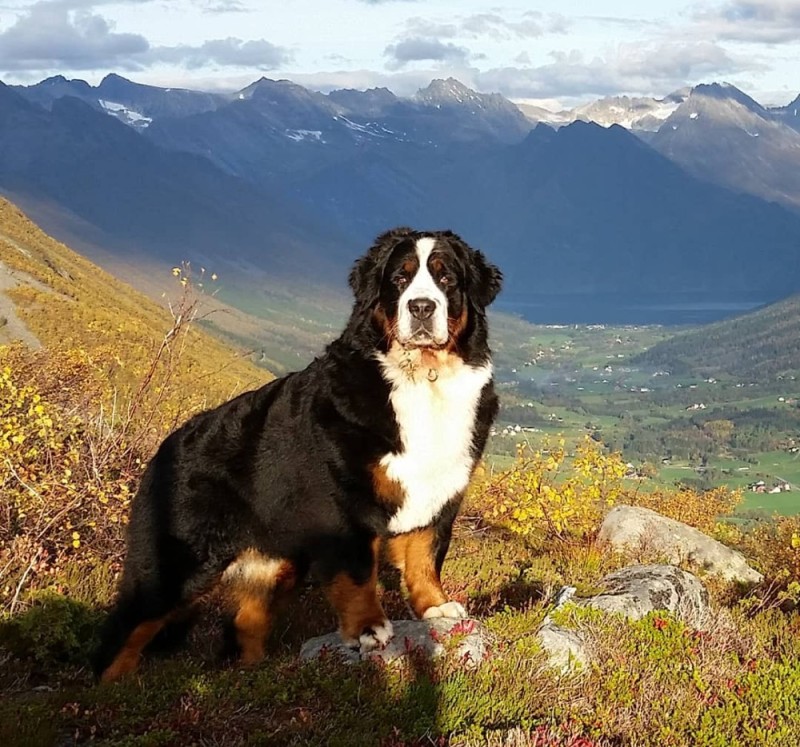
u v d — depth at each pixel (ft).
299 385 9.89
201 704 8.55
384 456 9.43
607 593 10.82
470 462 9.78
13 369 14.44
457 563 13.42
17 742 8.08
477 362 9.83
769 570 15.20
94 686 9.22
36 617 10.14
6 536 11.80
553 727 8.36
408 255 9.76
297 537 9.71
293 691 8.77
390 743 8.18
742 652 10.18
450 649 9.23
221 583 10.10
